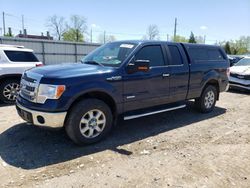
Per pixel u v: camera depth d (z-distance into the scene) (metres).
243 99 9.03
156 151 4.23
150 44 5.20
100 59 5.09
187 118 6.25
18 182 3.19
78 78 4.09
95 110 4.34
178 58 5.73
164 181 3.29
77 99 4.23
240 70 10.58
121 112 4.76
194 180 3.34
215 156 4.08
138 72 4.84
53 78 3.95
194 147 4.43
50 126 3.98
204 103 6.62
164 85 5.37
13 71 7.32
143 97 5.01
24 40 27.08
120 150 4.23
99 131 4.48
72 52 31.48
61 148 4.23
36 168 3.55
